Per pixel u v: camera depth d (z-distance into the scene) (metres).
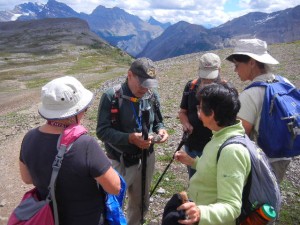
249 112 1.49
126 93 1.78
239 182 1.11
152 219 2.32
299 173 2.73
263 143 1.49
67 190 1.16
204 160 1.23
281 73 7.19
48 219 1.15
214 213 1.08
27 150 1.19
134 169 1.92
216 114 1.18
